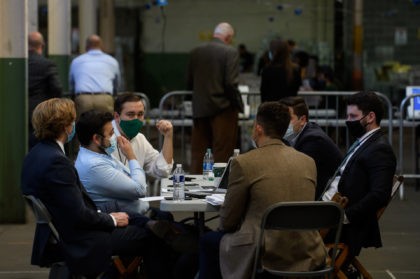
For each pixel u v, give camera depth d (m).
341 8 28.50
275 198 7.80
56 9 19.33
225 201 7.94
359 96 8.95
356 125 8.97
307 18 28.69
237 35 28.97
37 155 8.12
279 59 15.17
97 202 9.12
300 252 7.84
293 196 7.86
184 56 29.41
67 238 8.09
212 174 10.49
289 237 7.81
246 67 27.30
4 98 13.03
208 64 15.23
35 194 8.07
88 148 9.21
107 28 26.41
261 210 7.83
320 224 7.74
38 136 8.21
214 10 29.06
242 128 17.78
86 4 22.70
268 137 8.05
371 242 8.75
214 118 15.30
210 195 8.83
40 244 8.21
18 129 13.05
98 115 9.14
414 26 28.62
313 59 23.72
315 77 23.38
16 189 13.11
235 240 7.83
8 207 13.15
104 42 26.41
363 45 28.69
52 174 8.01
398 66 28.44
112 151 9.72
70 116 8.23
